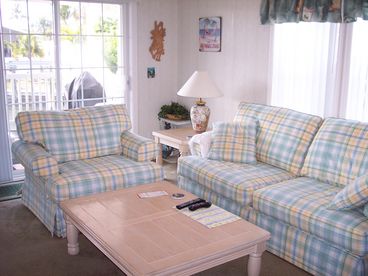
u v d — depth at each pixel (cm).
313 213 261
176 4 543
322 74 388
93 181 323
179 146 422
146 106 546
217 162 357
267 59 430
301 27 396
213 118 513
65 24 472
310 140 334
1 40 429
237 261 294
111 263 289
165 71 553
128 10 511
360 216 252
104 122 385
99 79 509
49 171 321
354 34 360
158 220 255
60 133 363
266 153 357
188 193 302
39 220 352
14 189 431
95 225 247
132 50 519
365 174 256
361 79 361
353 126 307
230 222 254
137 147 368
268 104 436
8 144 448
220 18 479
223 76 489
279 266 285
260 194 297
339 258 254
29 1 445
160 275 202
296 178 326
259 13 430
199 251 219
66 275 274
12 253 299
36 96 468
